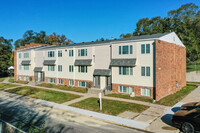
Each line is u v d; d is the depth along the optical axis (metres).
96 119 14.02
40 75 36.28
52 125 12.66
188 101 18.66
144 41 20.16
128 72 21.81
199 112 10.26
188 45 38.28
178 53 25.81
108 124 12.82
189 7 41.53
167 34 21.84
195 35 40.25
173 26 41.19
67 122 13.34
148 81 20.02
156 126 12.00
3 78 55.03
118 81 22.86
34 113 16.08
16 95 25.03
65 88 28.56
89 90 25.12
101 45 25.31
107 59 24.69
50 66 33.62
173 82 23.56
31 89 29.31
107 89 24.42
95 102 19.14
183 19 41.00
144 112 15.21
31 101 21.27
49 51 33.59
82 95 23.14
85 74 27.69
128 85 21.84
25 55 39.25
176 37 25.12
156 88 18.86
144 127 11.90
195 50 40.22
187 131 10.42
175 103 17.92
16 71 42.38
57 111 16.67
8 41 70.62
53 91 26.73
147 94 20.27
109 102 18.89
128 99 20.08
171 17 42.53
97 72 25.47
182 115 10.83
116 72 23.02
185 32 38.66
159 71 19.34
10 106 19.02
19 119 14.30
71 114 15.56
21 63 39.53
